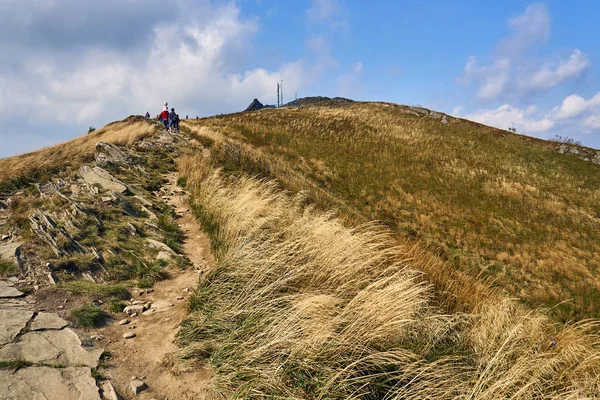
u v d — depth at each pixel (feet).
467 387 10.24
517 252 58.39
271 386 9.77
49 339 11.10
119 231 20.68
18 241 17.31
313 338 10.60
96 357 10.83
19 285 13.99
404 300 12.51
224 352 11.40
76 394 9.12
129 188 29.04
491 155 112.98
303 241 17.78
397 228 61.46
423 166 96.84
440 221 67.15
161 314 14.15
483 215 72.23
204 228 24.57
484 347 12.74
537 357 12.37
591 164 109.60
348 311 12.23
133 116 87.40
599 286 49.39
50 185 26.48
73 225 19.63
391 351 11.11
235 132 107.45
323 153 99.25
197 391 10.18
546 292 47.16
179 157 49.93
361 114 159.94
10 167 35.42
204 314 13.39
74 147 52.90
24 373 9.46
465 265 50.65
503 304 16.20
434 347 12.67
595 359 12.66
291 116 149.79
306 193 40.09
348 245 17.04
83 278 15.88
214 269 16.37
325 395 9.49
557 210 77.71
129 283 16.43
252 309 13.00
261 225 21.03
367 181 82.64
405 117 159.02
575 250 61.46
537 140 128.88
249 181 32.78
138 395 9.74
